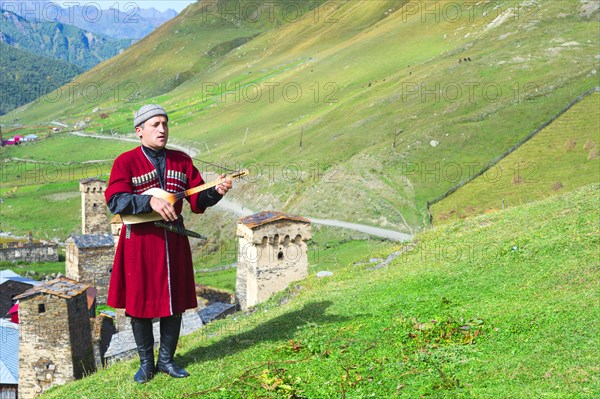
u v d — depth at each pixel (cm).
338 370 1003
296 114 17088
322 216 9400
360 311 1388
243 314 2094
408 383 938
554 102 10812
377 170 10212
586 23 15062
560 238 1702
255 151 13388
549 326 1099
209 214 10912
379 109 13500
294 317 1416
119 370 1209
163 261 974
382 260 2136
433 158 10131
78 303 2820
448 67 14388
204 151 15950
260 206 10769
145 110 978
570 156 9119
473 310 1267
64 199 15175
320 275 2228
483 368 964
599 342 992
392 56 19050
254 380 981
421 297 1454
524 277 1498
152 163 984
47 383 2759
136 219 955
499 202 8325
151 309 975
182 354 1199
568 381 875
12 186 16938
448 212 8475
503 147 9956
